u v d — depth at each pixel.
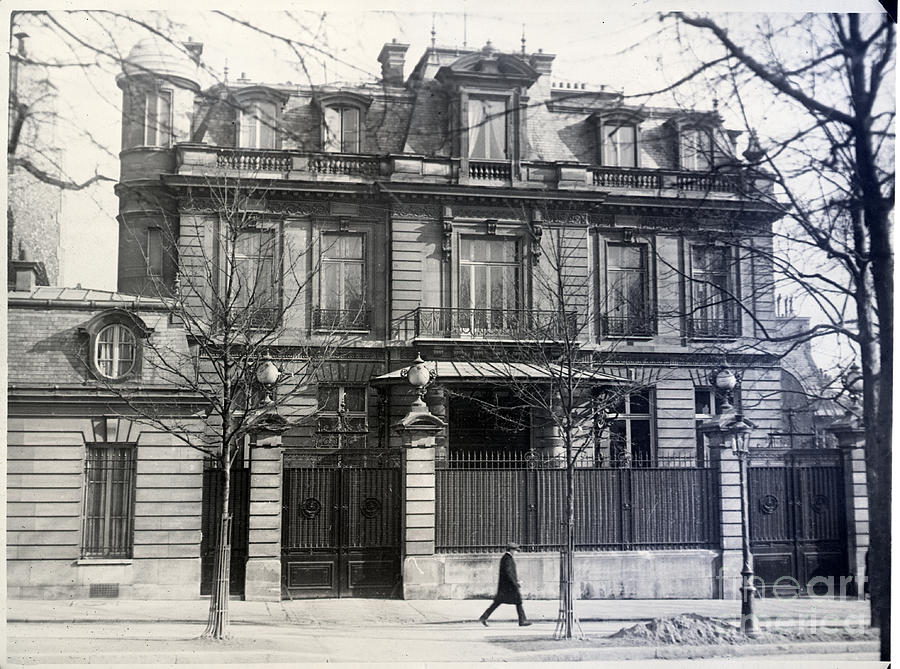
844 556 22.38
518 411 27.19
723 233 27.77
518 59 28.83
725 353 28.31
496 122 28.92
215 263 23.92
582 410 25.28
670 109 29.45
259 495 20.58
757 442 27.86
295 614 19.20
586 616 19.69
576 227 28.64
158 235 26.42
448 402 26.69
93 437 20.66
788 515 22.42
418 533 20.94
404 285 27.53
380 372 26.88
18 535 20.19
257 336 25.58
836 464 22.91
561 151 29.59
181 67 26.95
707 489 22.41
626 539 21.95
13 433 20.36
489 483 21.64
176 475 20.86
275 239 27.09
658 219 29.09
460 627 18.55
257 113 27.72
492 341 26.70
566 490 20.83
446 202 28.06
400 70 29.27
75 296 21.50
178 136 26.39
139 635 17.55
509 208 28.41
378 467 21.52
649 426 28.25
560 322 24.73
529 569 21.38
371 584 21.02
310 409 26.17
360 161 27.86
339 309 27.33
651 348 28.39
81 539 20.48
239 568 20.72
